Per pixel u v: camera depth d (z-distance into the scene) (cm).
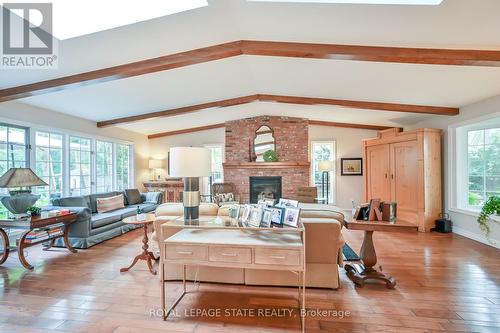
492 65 294
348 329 203
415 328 203
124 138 716
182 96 503
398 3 219
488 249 392
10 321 212
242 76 437
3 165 406
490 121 434
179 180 798
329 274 266
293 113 695
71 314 223
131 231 529
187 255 218
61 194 511
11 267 329
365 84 418
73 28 259
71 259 358
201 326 208
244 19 265
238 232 253
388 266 326
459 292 260
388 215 272
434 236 467
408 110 489
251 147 753
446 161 513
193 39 298
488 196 453
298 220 223
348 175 768
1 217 352
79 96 442
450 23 238
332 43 297
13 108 417
